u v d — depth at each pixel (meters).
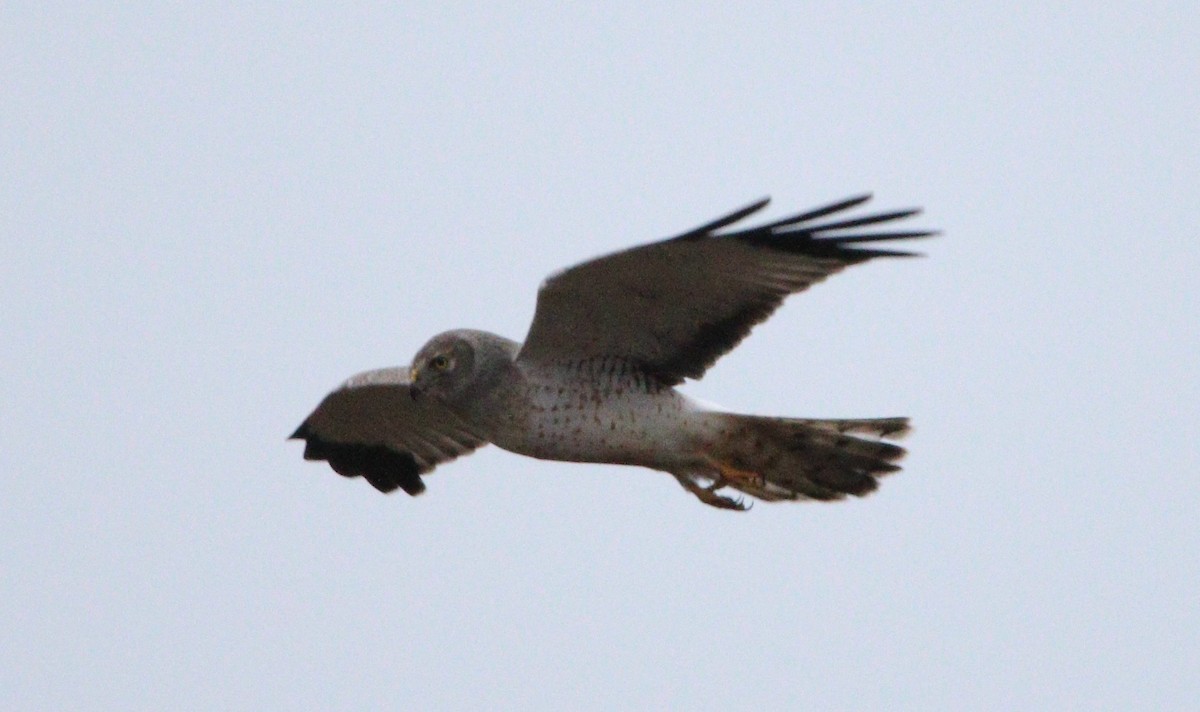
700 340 12.39
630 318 12.26
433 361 12.86
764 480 13.08
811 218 11.47
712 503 13.02
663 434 12.69
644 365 12.66
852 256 11.70
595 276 11.79
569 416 12.64
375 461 15.53
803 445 13.06
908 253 11.65
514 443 12.88
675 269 11.76
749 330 12.20
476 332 12.96
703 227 11.25
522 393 12.68
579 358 12.66
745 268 11.84
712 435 12.86
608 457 12.85
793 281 11.94
